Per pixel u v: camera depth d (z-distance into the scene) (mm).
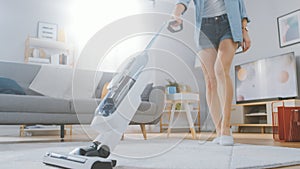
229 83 1632
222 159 1008
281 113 2422
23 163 929
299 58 4031
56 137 2859
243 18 1890
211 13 1688
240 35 1715
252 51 4812
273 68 4234
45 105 2164
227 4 1708
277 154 1196
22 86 2934
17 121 2086
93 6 4781
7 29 4168
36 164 901
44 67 3059
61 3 4582
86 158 695
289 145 1842
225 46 1704
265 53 4586
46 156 865
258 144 1888
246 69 4730
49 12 4477
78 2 4699
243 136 3129
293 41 4145
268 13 4582
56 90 2967
